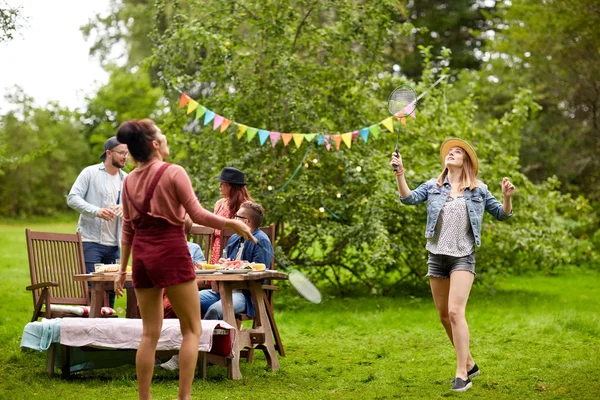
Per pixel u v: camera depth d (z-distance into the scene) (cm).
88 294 726
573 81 1878
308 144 1095
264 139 902
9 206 3616
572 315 910
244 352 670
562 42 1789
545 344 752
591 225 1822
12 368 631
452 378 595
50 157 3709
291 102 1086
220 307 635
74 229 2942
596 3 1670
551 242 1181
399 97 639
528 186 1205
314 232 1096
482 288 1287
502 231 1159
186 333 458
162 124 1183
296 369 641
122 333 577
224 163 1114
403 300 1147
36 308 674
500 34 2195
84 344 579
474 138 1230
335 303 1105
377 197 1061
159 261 441
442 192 580
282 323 909
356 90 1155
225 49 1078
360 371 631
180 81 1145
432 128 1186
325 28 1136
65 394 541
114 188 766
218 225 446
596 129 1964
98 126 3822
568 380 579
